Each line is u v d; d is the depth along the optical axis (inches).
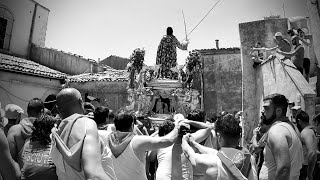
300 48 367.2
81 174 77.8
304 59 377.1
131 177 128.2
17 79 617.3
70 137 80.4
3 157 90.0
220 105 713.6
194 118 167.3
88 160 72.1
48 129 114.7
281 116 126.8
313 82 362.9
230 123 110.0
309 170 147.9
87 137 77.5
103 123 197.0
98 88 721.6
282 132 110.1
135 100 490.9
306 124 176.7
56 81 718.5
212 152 118.1
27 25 741.9
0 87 583.5
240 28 487.2
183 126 133.9
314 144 149.7
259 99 438.0
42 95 677.3
